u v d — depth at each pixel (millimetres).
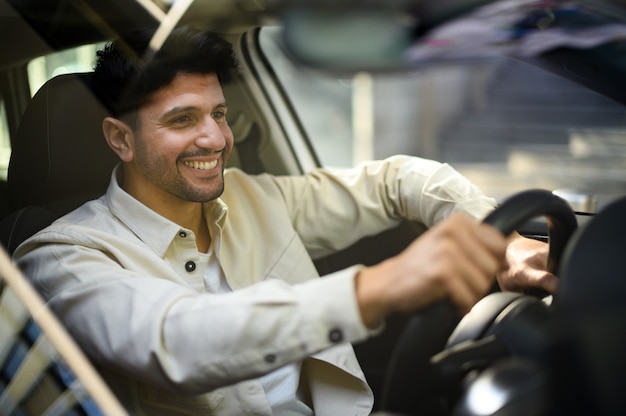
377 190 1744
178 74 1382
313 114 1296
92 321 1210
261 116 1928
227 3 1353
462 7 1063
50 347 1044
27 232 1450
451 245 919
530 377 881
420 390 938
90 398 998
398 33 1012
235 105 1879
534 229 1589
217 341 1062
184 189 1422
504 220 985
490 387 881
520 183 1201
